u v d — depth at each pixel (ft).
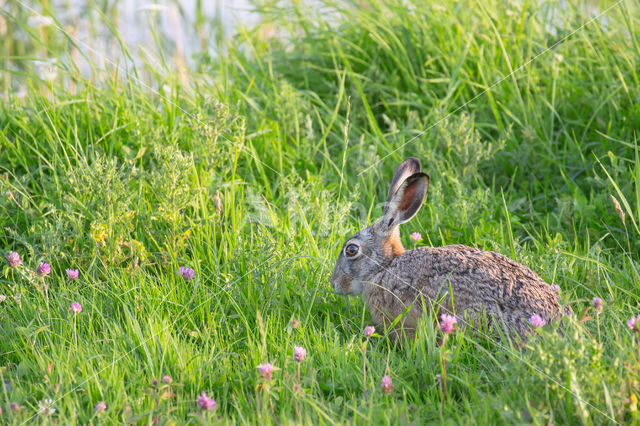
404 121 45.42
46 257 30.96
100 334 26.86
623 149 39.50
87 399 22.76
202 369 24.12
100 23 55.57
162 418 21.15
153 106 41.73
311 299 29.58
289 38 51.52
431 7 48.78
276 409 22.44
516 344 24.88
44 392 22.74
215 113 37.01
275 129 41.01
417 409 22.07
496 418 21.22
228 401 23.04
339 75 45.88
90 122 39.19
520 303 25.54
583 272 30.86
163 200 32.27
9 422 21.40
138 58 48.93
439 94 45.85
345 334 28.63
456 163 40.50
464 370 24.12
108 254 31.27
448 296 26.58
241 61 48.34
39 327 26.55
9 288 30.37
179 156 32.73
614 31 46.09
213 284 29.76
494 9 47.80
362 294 30.66
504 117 43.06
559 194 38.93
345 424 21.36
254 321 28.14
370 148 39.65
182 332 27.25
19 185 35.40
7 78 49.08
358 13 48.70
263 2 56.65
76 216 33.40
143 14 57.26
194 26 57.88
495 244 32.12
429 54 46.98
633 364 21.85
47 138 37.52
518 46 45.73
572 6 48.55
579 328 21.72
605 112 42.29
